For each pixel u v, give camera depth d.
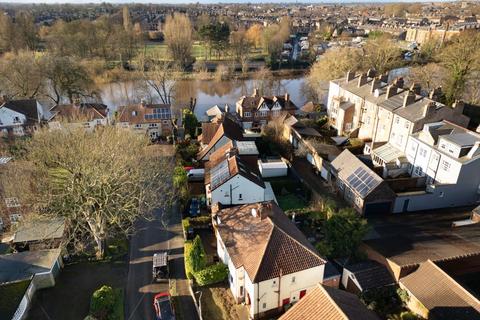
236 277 33.50
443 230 42.75
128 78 121.88
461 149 48.19
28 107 77.12
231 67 136.12
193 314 33.44
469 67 83.88
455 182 49.06
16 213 45.78
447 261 34.97
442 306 29.97
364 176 50.38
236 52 147.88
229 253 34.59
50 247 41.19
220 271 36.53
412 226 45.19
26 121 75.19
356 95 74.50
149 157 56.09
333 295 25.20
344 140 70.69
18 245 41.56
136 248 42.78
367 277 34.16
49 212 44.06
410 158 57.53
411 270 33.84
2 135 68.88
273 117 81.94
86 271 39.22
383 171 58.09
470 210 49.44
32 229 41.66
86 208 39.06
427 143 53.53
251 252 33.38
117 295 35.72
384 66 107.19
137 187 48.62
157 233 45.41
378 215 48.97
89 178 39.72
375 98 69.31
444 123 55.50
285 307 33.34
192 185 55.25
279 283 31.73
